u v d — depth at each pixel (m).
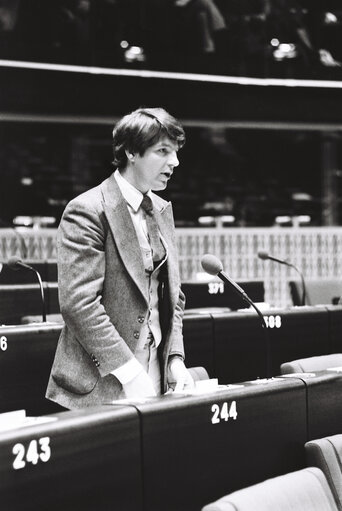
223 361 7.18
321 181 18.75
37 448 2.89
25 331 5.88
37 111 16.56
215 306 9.72
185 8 17.19
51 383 4.11
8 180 16.89
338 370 4.73
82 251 3.96
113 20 16.62
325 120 18.55
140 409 3.33
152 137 4.02
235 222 18.31
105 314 3.94
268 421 3.97
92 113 16.98
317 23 17.77
